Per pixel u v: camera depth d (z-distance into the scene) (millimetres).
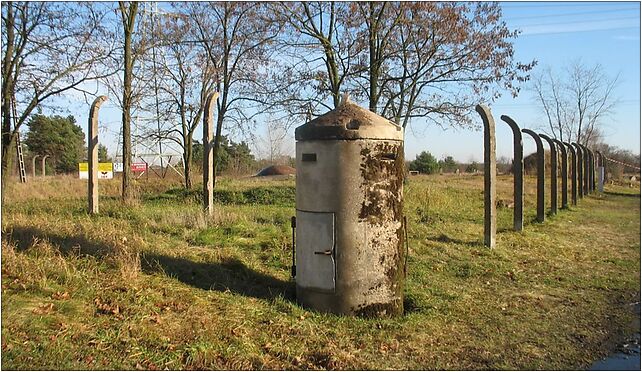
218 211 10555
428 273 7820
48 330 4504
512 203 17859
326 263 5723
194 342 4645
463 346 5281
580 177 22938
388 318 5793
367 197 5684
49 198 14484
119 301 5305
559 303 6848
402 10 18734
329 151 5660
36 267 5719
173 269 6523
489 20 19172
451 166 55594
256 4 19219
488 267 8383
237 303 5766
